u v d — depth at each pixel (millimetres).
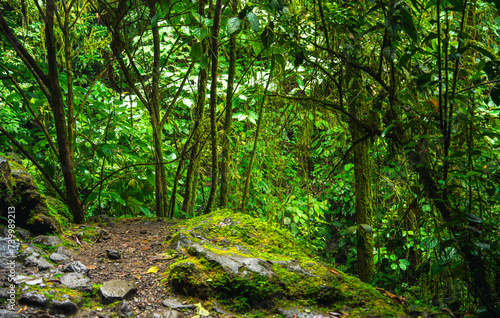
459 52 1634
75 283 1874
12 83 2662
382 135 1896
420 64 2033
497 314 1578
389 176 2303
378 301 1878
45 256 2123
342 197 4535
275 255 2283
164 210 3111
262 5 2242
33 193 2410
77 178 3295
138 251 2340
